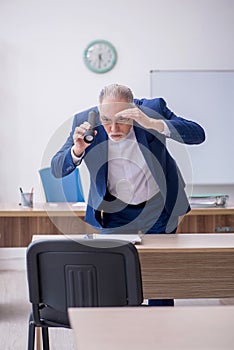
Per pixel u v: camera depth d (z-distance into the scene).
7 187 6.77
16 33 6.70
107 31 6.75
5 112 6.73
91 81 6.76
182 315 1.48
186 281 3.36
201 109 6.75
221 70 6.77
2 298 5.46
